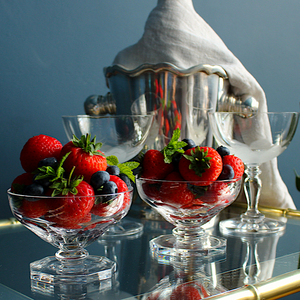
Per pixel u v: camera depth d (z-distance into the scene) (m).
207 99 0.78
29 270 0.48
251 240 0.62
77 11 1.06
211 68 0.76
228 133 0.66
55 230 0.42
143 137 0.69
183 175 0.48
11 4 0.94
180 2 0.83
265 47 1.45
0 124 0.94
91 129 0.65
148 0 1.20
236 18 1.36
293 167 1.52
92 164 0.42
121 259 0.52
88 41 1.08
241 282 0.43
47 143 0.47
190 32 0.80
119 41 1.15
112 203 0.40
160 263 0.50
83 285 0.42
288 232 0.68
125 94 0.79
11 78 0.95
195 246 0.54
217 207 0.51
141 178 0.51
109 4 1.12
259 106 0.87
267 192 0.91
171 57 0.77
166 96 0.76
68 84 1.05
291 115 0.65
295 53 1.54
